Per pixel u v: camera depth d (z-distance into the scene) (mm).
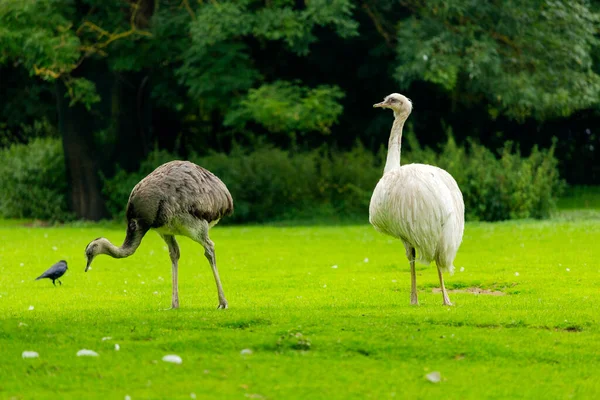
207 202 11078
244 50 29344
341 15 27781
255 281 15180
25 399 7320
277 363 8375
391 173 11367
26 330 9680
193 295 13570
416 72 28344
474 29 28672
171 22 27562
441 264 11273
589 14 29531
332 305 11867
